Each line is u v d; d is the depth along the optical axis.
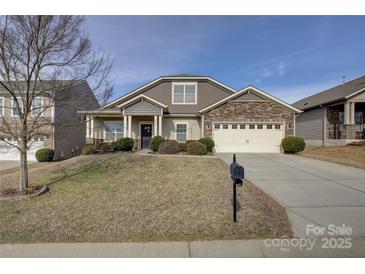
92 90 7.48
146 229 4.59
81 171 9.54
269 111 16.16
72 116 17.27
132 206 5.77
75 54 7.02
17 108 6.88
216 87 18.47
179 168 9.70
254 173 9.29
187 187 7.19
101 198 6.39
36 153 16.27
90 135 18.30
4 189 7.50
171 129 18.22
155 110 16.64
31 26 6.34
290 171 9.68
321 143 19.78
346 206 5.73
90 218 5.14
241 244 4.03
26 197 6.48
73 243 4.17
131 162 10.77
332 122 19.20
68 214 5.38
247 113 16.22
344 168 10.32
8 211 5.63
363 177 8.66
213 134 16.28
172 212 5.34
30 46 6.58
